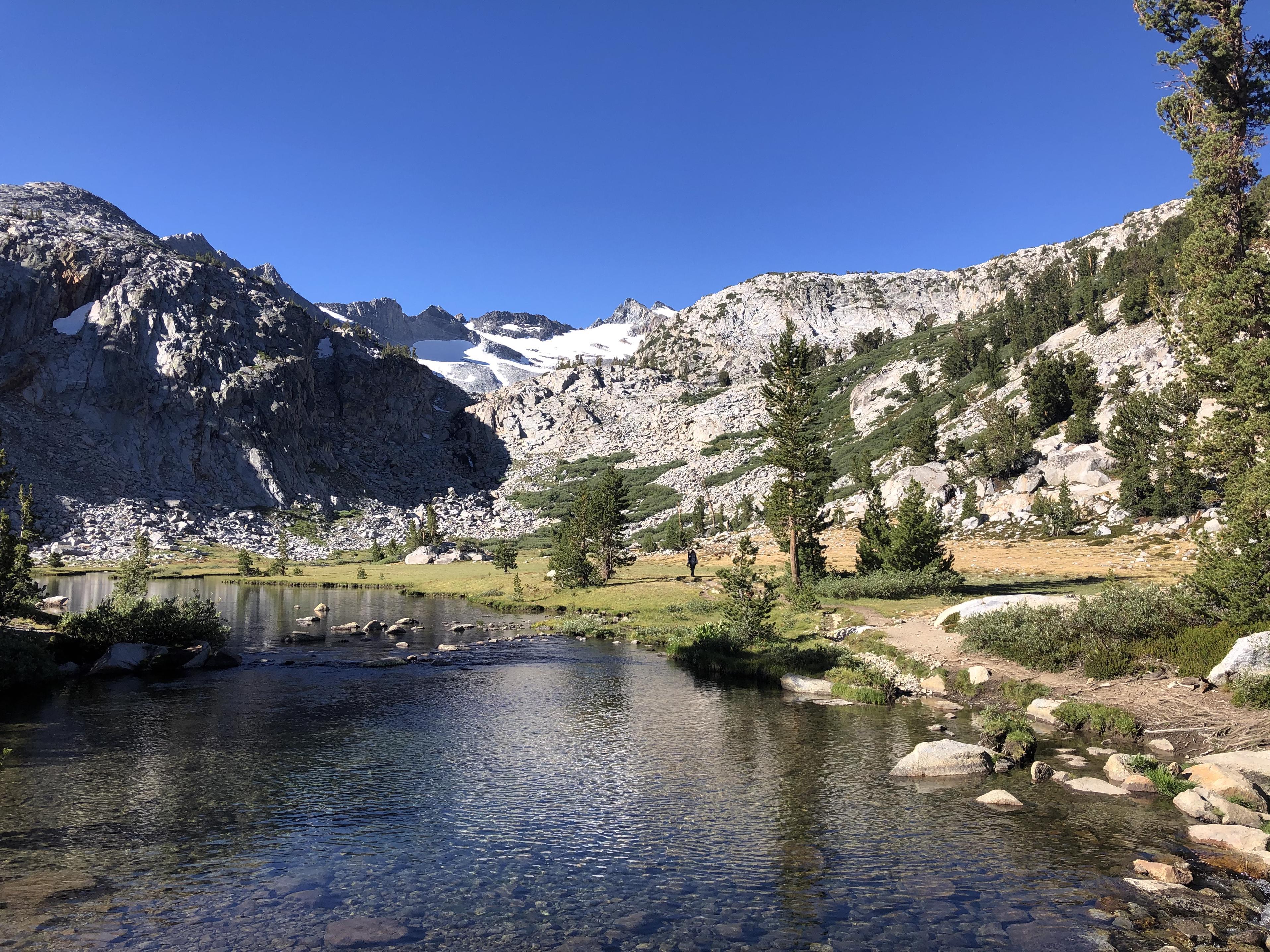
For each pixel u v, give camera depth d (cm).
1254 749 1683
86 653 3166
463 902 1105
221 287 19588
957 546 6525
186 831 1384
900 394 13900
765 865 1237
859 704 2512
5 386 14250
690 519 12700
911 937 984
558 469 19975
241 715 2331
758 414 19575
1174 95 2606
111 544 11638
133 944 968
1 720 2231
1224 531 2273
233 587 8162
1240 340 2358
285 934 1002
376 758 1883
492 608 5931
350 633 4428
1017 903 1076
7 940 973
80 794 1584
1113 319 9731
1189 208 2539
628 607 5209
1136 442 6259
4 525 2927
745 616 3522
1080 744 1923
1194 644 2180
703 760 1861
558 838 1366
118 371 15475
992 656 2677
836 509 9269
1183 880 1132
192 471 15425
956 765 1709
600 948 966
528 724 2247
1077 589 3878
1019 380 10044
